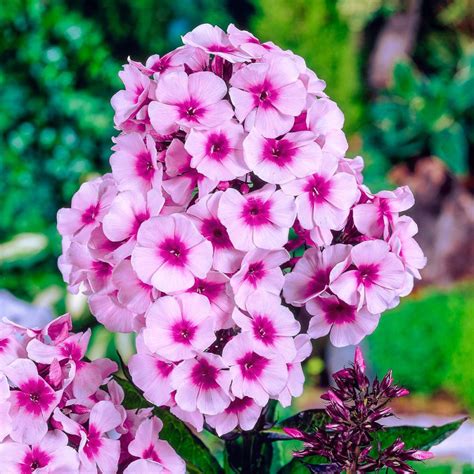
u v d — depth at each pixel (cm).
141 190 44
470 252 216
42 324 110
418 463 70
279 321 42
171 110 43
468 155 222
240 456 46
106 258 43
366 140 222
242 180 44
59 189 162
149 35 205
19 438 41
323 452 41
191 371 42
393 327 163
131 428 44
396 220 44
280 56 43
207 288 43
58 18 160
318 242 43
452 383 160
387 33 241
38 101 160
